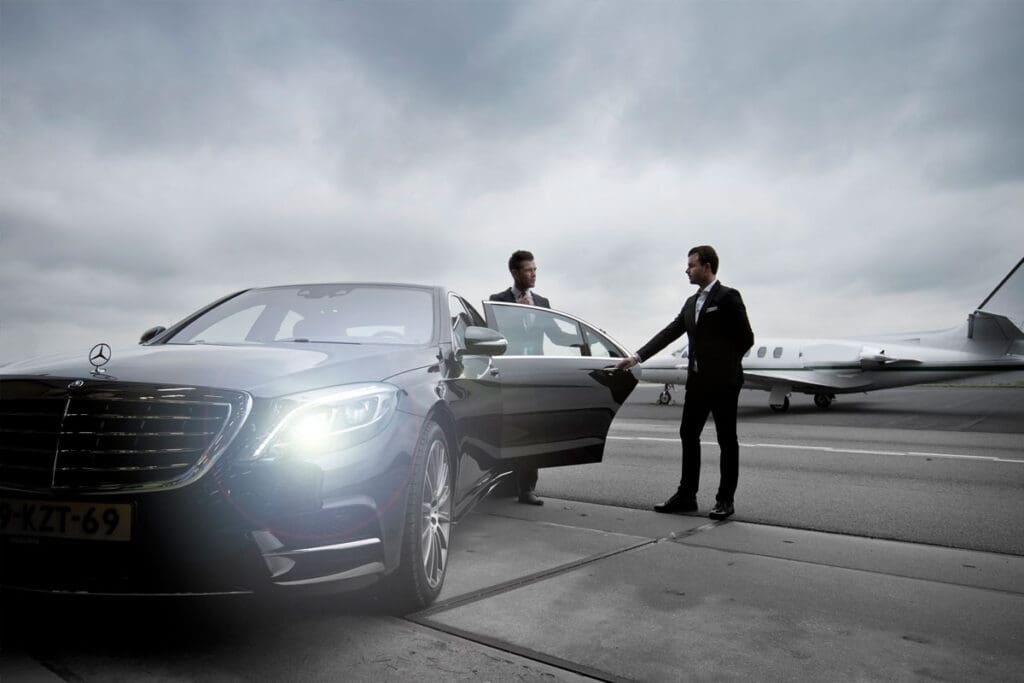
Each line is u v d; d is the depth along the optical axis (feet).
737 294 17.07
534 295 22.03
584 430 16.71
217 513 7.82
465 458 12.44
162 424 8.14
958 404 78.79
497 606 10.31
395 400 9.50
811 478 23.75
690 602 10.60
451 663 8.24
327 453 8.43
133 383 8.25
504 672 8.03
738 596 10.92
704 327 17.19
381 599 9.73
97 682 7.52
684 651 8.73
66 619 9.32
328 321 12.73
